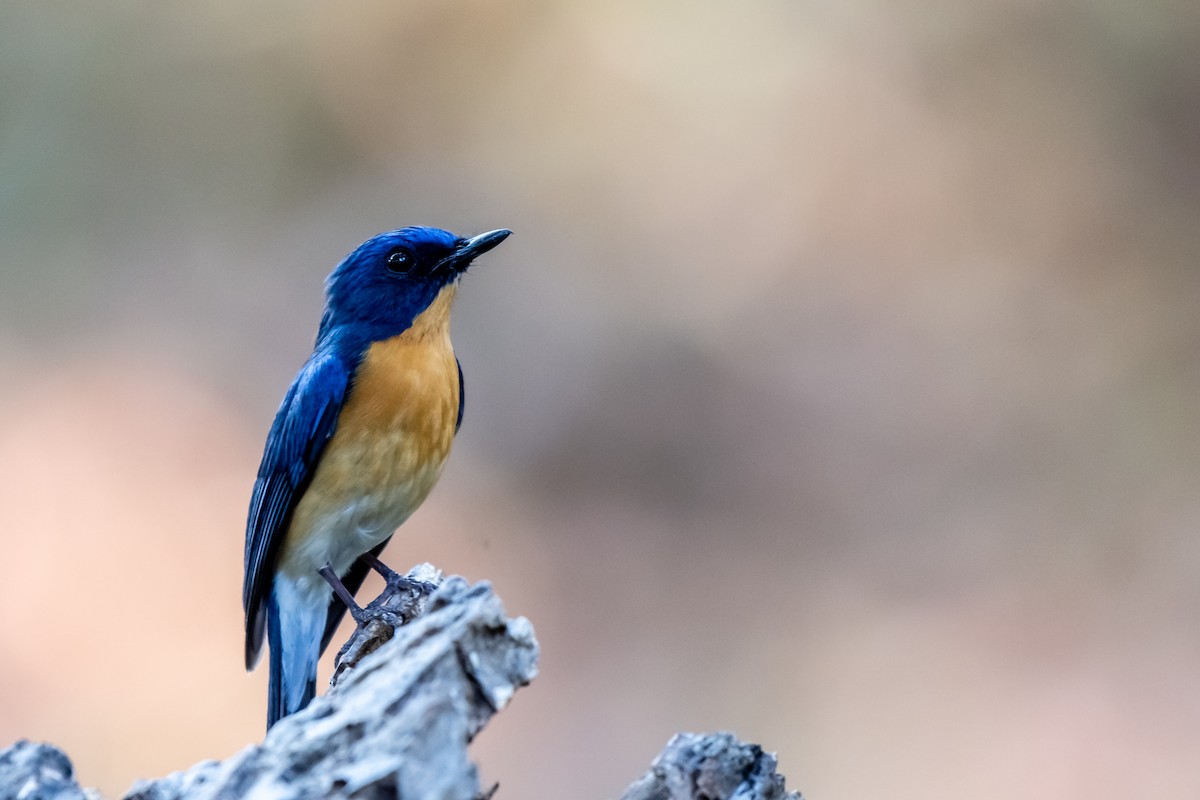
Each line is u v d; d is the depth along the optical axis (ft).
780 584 45.73
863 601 44.70
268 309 54.60
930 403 51.55
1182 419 49.37
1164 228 53.16
